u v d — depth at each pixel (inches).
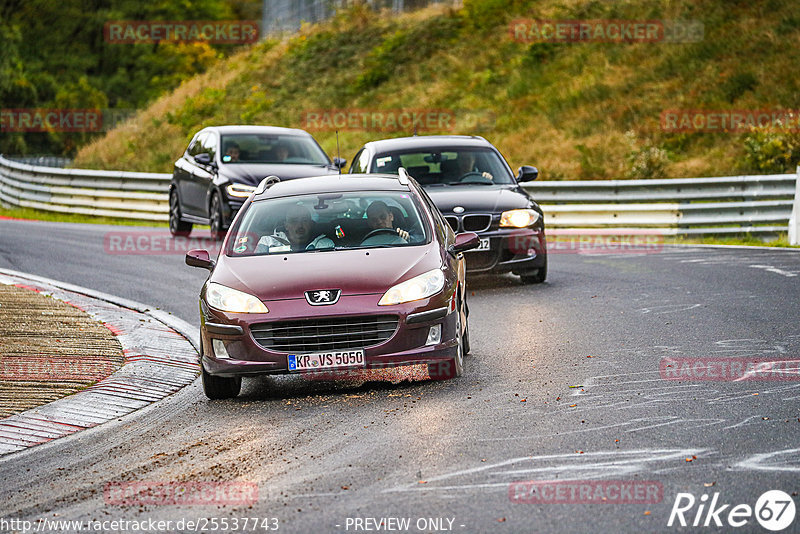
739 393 1018.7
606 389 1068.5
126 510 755.4
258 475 826.2
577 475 774.5
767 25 4803.2
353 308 1111.6
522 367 1213.1
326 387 1182.9
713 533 646.5
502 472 792.3
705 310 1544.0
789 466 772.0
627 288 1814.7
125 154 5433.1
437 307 1133.1
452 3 6333.7
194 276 2135.8
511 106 4894.2
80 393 1157.7
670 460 802.2
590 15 5536.4
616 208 2787.9
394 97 5423.2
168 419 1064.8
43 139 7711.6
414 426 955.3
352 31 6432.1
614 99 4598.9
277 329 1115.9
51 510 768.3
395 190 1334.9
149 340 1449.3
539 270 1913.1
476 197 1891.0
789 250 2281.0
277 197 1338.6
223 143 2682.1
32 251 2554.1
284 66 6225.4
